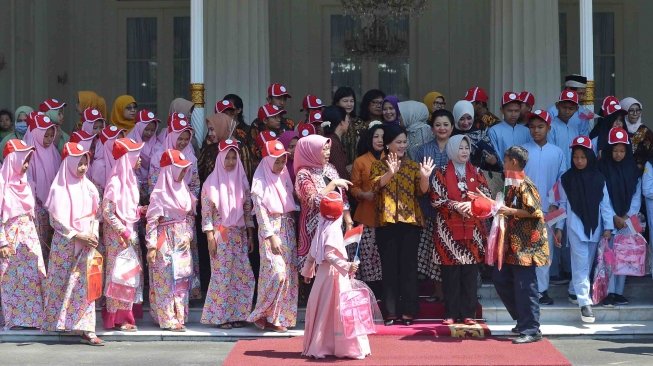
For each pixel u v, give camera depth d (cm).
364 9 1364
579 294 1032
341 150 1039
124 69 1650
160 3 1650
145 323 1045
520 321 967
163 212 1002
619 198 1051
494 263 981
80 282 975
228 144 1012
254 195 993
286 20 1630
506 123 1115
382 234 1005
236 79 1291
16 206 991
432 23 1617
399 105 1127
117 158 996
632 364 881
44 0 1574
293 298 1009
